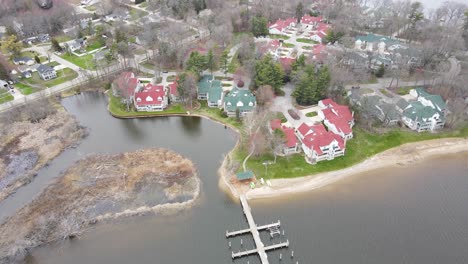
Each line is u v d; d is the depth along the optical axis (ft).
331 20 623.77
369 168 321.93
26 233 267.18
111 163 333.83
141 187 306.14
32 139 368.68
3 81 451.53
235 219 276.62
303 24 622.95
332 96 403.54
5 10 650.02
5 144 362.94
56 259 250.57
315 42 561.84
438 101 382.83
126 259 247.70
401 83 444.14
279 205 286.66
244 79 457.68
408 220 272.10
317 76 408.26
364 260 243.19
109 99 437.58
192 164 330.75
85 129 384.88
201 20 605.31
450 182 307.37
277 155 333.42
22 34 597.52
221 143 359.46
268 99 399.85
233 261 246.68
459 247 252.42
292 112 384.47
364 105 367.66
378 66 464.65
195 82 417.49
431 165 325.42
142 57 526.98
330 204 286.87
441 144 347.36
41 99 425.28
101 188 306.14
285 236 261.24
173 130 383.86
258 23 567.59
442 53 480.23
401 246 252.62
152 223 274.36
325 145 323.37
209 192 300.81
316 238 259.19
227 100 399.03
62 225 272.72
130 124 397.39
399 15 609.42
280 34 593.01
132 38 584.40
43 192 304.91
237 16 606.55
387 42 530.68
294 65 432.25
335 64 430.20
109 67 495.00
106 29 602.85
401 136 356.79
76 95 453.17
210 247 255.50
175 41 517.96
